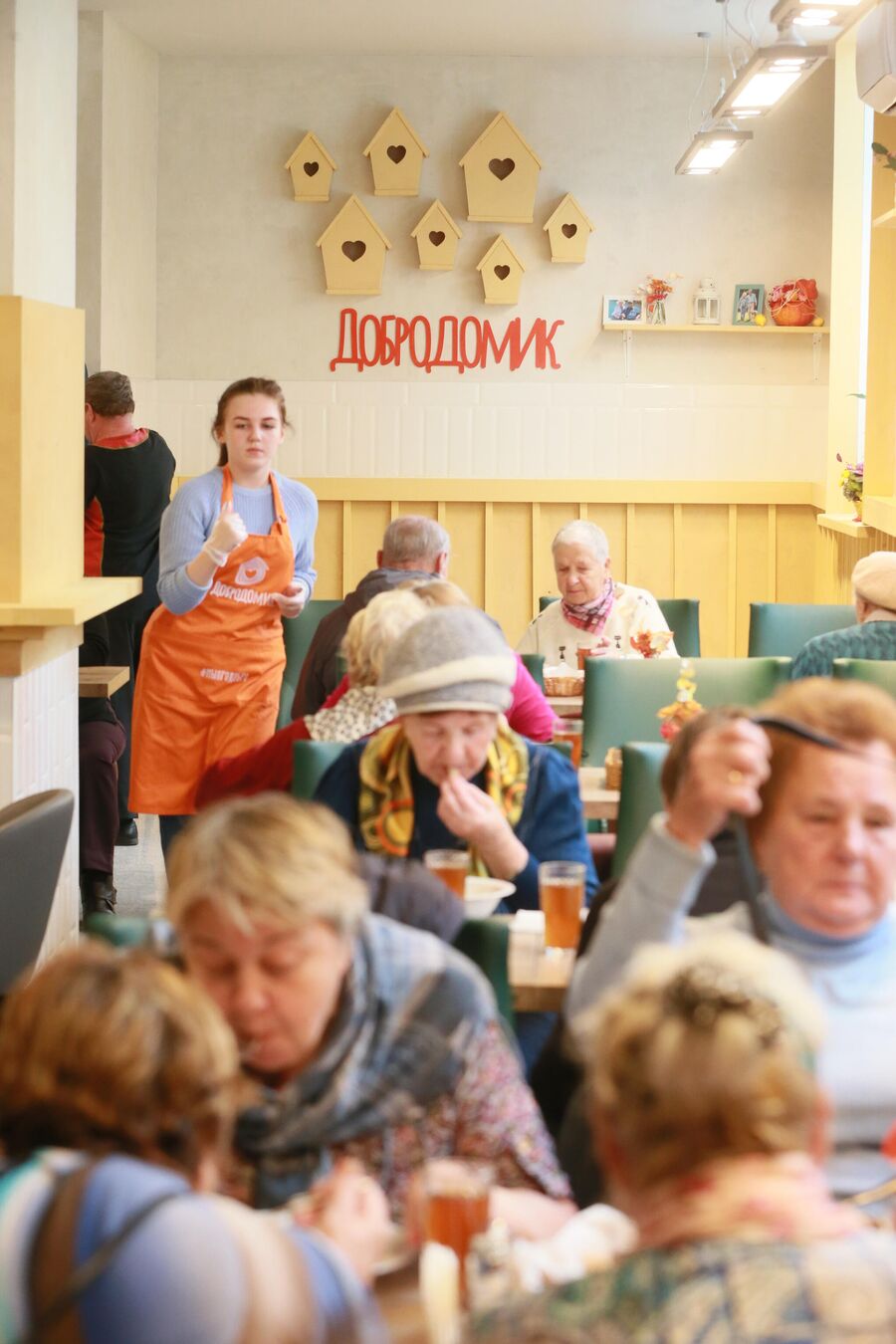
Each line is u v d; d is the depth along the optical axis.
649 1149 1.08
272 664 5.01
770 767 1.86
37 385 4.01
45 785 4.23
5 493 3.88
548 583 9.24
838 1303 1.00
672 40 8.61
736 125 8.95
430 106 8.96
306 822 1.55
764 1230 1.04
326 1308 1.14
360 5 8.02
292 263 9.06
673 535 9.23
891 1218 1.59
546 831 2.73
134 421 8.68
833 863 1.82
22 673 3.91
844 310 8.71
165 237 9.03
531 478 9.20
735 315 9.05
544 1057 2.13
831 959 1.86
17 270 4.16
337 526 9.22
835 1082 1.81
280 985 1.54
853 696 1.90
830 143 8.98
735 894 2.06
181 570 4.80
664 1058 1.08
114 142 8.16
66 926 4.52
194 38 8.58
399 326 9.12
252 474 4.93
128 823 6.52
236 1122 1.66
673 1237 1.05
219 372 9.11
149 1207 1.10
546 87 8.95
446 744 2.54
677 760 1.87
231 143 8.98
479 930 2.16
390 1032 1.68
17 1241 1.10
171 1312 1.06
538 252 9.07
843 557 8.36
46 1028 1.18
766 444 9.20
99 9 7.92
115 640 6.57
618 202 9.02
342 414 9.16
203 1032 1.20
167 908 1.56
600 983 1.78
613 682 4.58
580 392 9.16
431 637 2.53
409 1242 1.58
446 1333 1.42
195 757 4.93
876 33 5.99
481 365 9.15
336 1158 1.70
